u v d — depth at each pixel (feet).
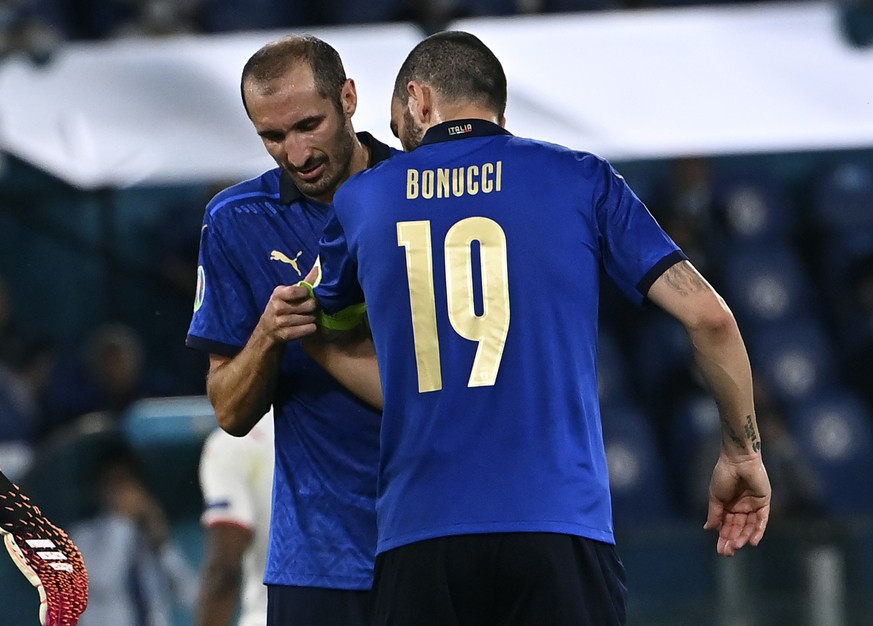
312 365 39.04
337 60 37.73
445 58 35.60
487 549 32.58
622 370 99.96
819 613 67.67
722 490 34.94
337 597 39.19
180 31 107.34
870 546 68.13
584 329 33.68
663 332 100.53
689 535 68.13
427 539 32.86
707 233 104.83
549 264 33.42
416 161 34.68
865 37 89.04
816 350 104.63
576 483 32.83
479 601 33.14
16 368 93.61
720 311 32.94
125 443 61.93
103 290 94.02
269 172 40.37
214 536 48.57
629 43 87.71
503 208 33.71
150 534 61.11
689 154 87.10
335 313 36.94
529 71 86.02
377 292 34.12
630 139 84.38
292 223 39.37
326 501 39.24
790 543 68.08
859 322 105.19
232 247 39.45
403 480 33.53
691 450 94.99
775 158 106.73
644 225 33.91
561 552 32.42
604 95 85.66
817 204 106.83
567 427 33.04
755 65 87.56
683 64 87.51
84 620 59.67
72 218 93.15
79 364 93.71
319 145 37.19
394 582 33.50
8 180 91.04
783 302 104.99
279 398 39.75
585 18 87.97
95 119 85.10
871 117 86.63
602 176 34.35
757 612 67.62
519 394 32.86
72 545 34.30
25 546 33.47
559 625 32.32
